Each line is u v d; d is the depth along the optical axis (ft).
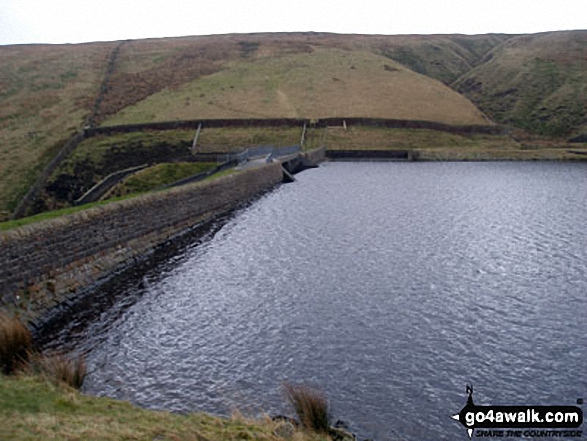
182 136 311.27
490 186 211.00
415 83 431.84
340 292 86.43
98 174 247.50
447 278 93.66
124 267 98.53
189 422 41.70
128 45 538.47
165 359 62.23
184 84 406.62
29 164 257.14
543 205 165.78
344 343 67.36
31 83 404.57
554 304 81.25
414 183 222.07
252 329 71.41
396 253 110.22
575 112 403.75
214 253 110.83
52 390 43.16
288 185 218.59
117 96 380.17
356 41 608.60
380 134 348.59
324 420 47.78
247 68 443.73
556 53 521.65
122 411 41.83
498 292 86.53
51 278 78.23
